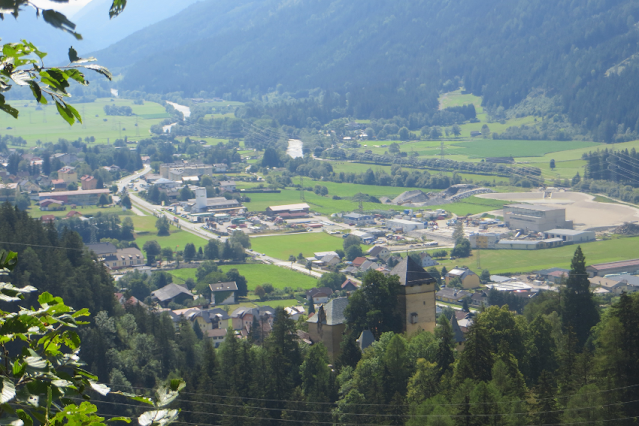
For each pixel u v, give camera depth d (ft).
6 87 29.32
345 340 398.01
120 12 28.63
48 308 33.30
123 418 33.24
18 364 30.99
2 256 33.50
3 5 24.89
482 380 305.53
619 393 303.48
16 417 29.12
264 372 362.33
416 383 326.44
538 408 288.92
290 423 328.90
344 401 327.26
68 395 31.81
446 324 351.46
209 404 334.24
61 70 30.63
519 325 380.78
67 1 25.81
